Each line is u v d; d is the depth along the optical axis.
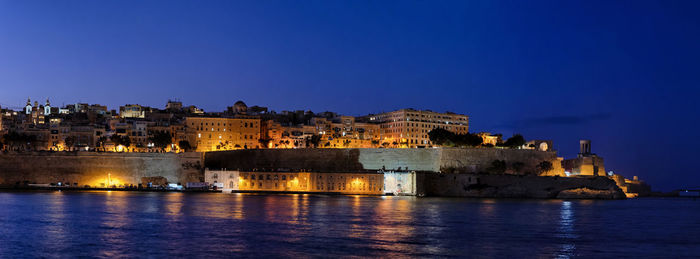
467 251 93.31
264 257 85.94
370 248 94.25
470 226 124.88
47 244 94.44
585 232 118.94
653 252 95.75
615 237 112.38
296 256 86.94
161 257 85.25
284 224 121.69
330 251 91.12
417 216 143.38
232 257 85.75
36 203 162.00
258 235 106.06
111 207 152.25
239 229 113.38
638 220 147.50
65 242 96.44
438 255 89.69
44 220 122.56
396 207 170.12
